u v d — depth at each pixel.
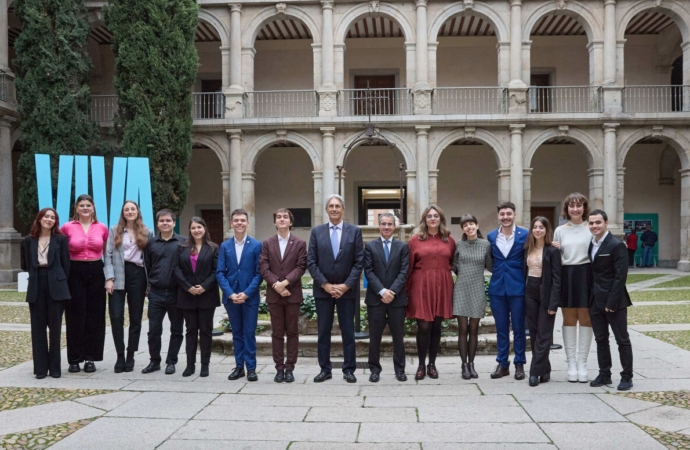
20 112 15.89
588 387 5.29
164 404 4.77
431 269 5.65
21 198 15.85
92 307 6.04
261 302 8.16
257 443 3.85
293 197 22.75
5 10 17.17
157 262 6.00
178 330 6.06
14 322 9.42
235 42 18.62
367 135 9.13
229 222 18.66
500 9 18.33
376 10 18.33
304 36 22.16
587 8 18.28
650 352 6.92
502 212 5.76
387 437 3.94
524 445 3.76
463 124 18.14
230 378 5.67
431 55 18.33
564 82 22.20
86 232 6.09
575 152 22.64
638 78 22.20
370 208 25.67
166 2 16.00
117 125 16.61
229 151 18.66
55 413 4.51
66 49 15.88
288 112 22.50
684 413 4.42
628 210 22.94
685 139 18.39
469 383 5.48
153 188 15.70
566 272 5.41
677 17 18.42
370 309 5.66
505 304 5.75
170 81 15.95
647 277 17.55
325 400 4.89
